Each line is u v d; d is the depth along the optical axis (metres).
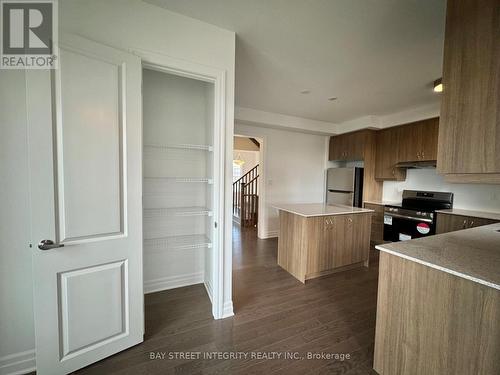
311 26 1.75
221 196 1.88
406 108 3.69
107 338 1.47
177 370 1.42
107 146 1.39
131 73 1.46
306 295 2.36
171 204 2.38
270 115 4.08
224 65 1.82
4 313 1.34
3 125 1.28
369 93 3.07
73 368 1.35
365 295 2.37
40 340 1.24
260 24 1.75
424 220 3.40
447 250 1.30
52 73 1.22
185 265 2.51
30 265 1.39
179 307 2.10
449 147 1.21
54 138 1.23
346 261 2.92
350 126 4.55
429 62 2.25
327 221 2.74
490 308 0.94
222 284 1.94
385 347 1.36
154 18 1.57
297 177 4.92
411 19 1.64
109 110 1.39
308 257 2.64
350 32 1.82
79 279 1.34
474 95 1.11
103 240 1.41
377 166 4.39
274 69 2.46
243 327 1.83
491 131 1.06
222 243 1.92
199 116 2.45
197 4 1.55
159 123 2.27
